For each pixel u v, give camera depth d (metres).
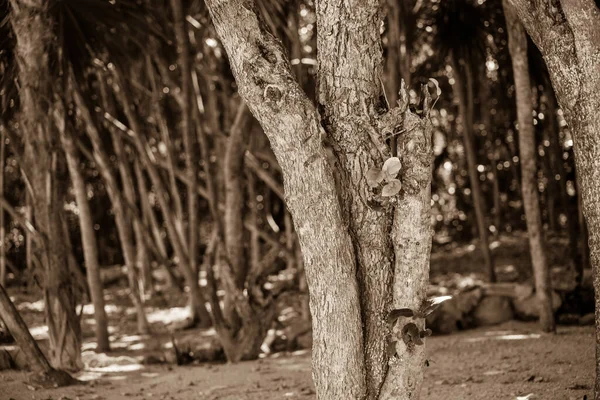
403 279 3.49
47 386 6.21
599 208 3.62
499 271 11.98
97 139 9.42
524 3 3.75
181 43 9.55
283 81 3.41
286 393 5.61
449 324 8.38
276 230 13.88
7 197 15.41
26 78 6.82
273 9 8.91
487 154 15.30
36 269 7.13
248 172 13.88
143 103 12.33
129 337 9.87
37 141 6.93
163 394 5.88
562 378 5.40
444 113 15.36
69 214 16.91
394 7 8.86
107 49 7.98
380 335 3.55
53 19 6.79
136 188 16.14
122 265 17.89
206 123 13.66
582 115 3.62
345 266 3.47
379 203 3.54
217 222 9.46
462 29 9.65
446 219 16.91
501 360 6.34
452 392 5.24
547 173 13.16
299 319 9.20
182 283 14.80
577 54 3.59
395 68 8.88
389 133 3.52
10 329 6.23
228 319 7.74
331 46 3.64
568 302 8.41
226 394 5.75
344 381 3.48
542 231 7.61
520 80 7.40
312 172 3.42
